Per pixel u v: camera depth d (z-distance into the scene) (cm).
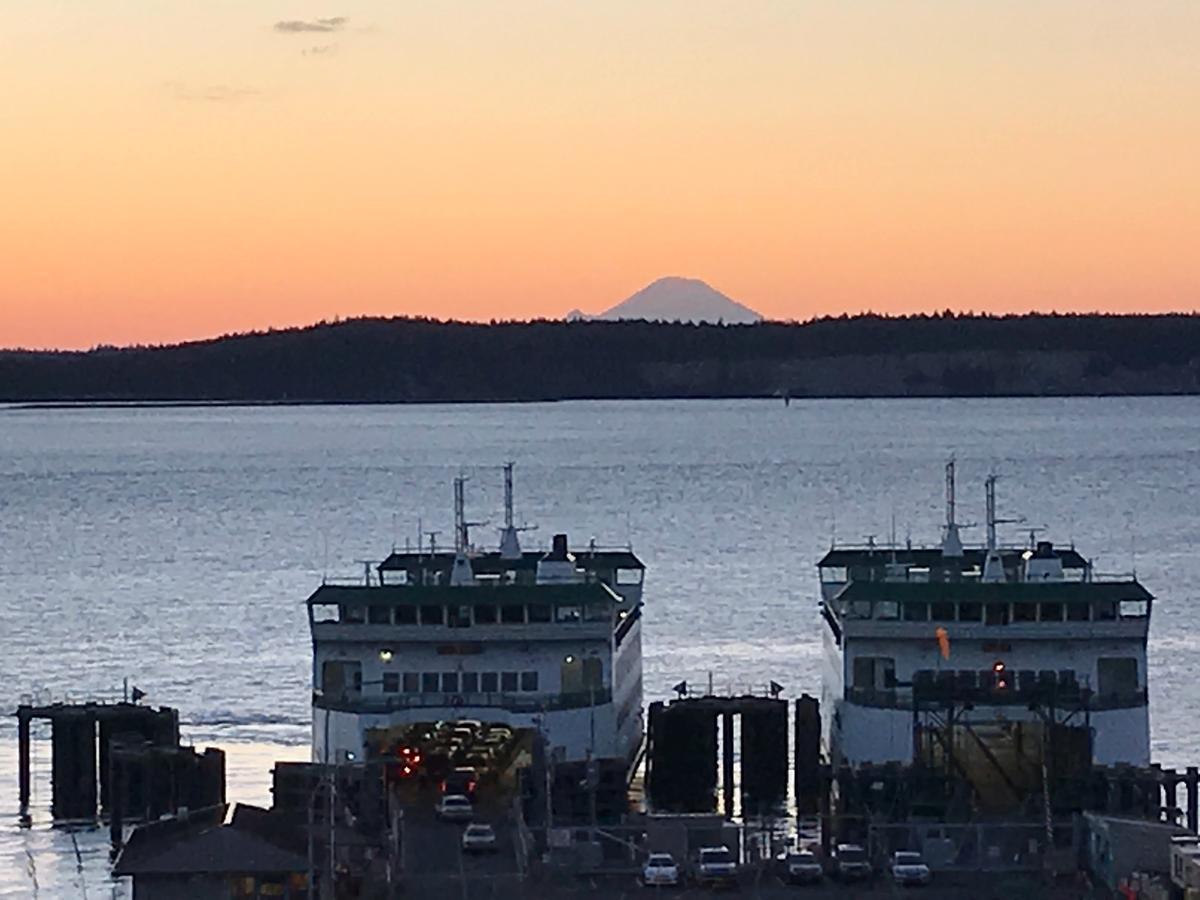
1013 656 15675
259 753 19650
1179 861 12888
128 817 16812
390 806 14712
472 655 15912
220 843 13238
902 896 13362
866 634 15775
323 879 13162
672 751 16738
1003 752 16375
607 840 14525
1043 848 14475
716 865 13612
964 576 16738
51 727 19300
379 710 15738
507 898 13250
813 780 16850
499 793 15562
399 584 17162
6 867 15875
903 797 15250
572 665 15950
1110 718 15500
